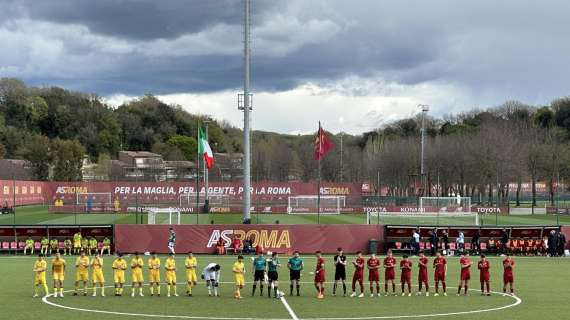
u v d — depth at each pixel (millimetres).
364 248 66000
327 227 65750
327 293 41500
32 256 62656
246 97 70375
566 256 66875
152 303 36500
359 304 36562
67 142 174250
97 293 40500
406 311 34125
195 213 116562
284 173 188000
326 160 180000
